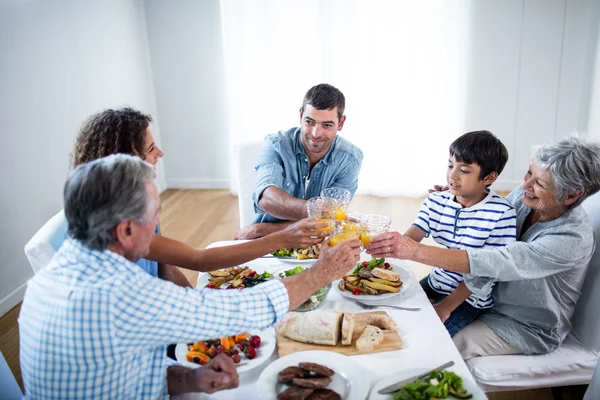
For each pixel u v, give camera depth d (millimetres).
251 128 4363
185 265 1392
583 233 1389
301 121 2000
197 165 4734
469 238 1570
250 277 1467
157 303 863
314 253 1642
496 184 4488
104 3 3645
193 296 915
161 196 4617
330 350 1152
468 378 1031
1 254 2643
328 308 1357
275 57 4164
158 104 4562
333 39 4105
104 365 846
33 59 2865
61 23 3131
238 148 2416
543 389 1939
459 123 4297
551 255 1365
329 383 1016
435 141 4309
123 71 3982
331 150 2119
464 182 1527
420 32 4039
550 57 4086
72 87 3277
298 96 4262
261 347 1166
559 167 1317
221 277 1476
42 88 2957
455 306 1559
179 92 4496
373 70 4164
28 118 2838
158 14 4277
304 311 1312
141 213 880
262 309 983
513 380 1459
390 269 1525
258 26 4086
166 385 980
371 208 4203
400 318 1296
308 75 4207
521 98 4215
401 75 4160
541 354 1494
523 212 1613
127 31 4027
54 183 3121
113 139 1338
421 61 4113
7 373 1229
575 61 4074
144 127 1381
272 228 1938
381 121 4297
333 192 1810
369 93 4227
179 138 4652
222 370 975
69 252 898
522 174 4418
